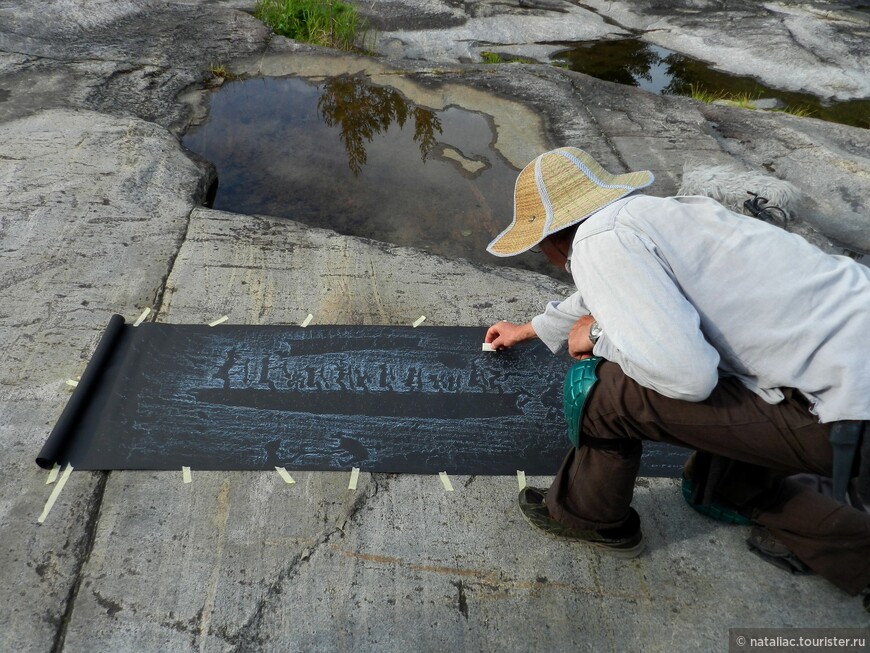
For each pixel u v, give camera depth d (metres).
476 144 4.44
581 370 1.70
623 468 1.74
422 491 2.16
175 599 1.82
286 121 4.55
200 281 2.90
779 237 1.55
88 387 2.32
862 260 3.66
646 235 1.51
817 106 6.14
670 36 7.34
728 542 2.07
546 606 1.88
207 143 4.21
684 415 1.58
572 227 1.67
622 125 4.70
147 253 3.02
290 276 2.99
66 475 2.08
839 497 1.48
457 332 2.76
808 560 1.85
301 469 2.18
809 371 1.48
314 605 1.84
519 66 5.46
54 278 2.81
